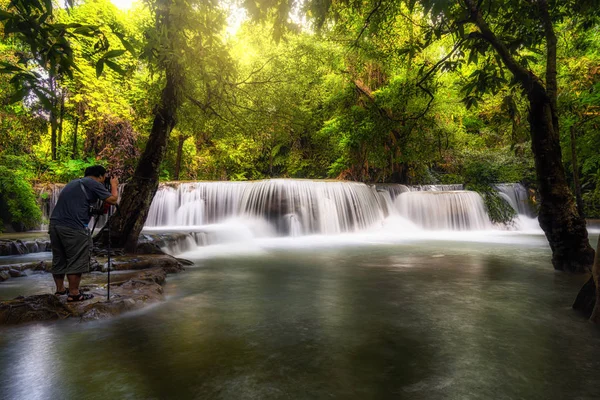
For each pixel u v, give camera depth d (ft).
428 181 71.87
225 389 7.54
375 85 58.08
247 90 29.60
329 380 7.94
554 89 20.18
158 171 26.17
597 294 12.06
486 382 7.82
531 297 15.53
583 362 8.86
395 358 9.14
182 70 22.49
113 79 56.08
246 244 38.60
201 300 15.26
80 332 11.17
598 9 16.67
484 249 33.83
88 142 62.18
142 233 32.37
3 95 34.47
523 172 66.23
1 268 19.93
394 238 45.55
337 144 65.36
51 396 7.29
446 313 13.21
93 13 53.36
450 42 42.60
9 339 10.54
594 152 43.01
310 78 34.53
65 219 13.73
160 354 9.44
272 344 10.15
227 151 74.84
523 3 15.62
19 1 6.12
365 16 23.63
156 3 17.95
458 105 54.13
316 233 48.96
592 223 52.06
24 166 46.68
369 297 15.70
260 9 17.63
